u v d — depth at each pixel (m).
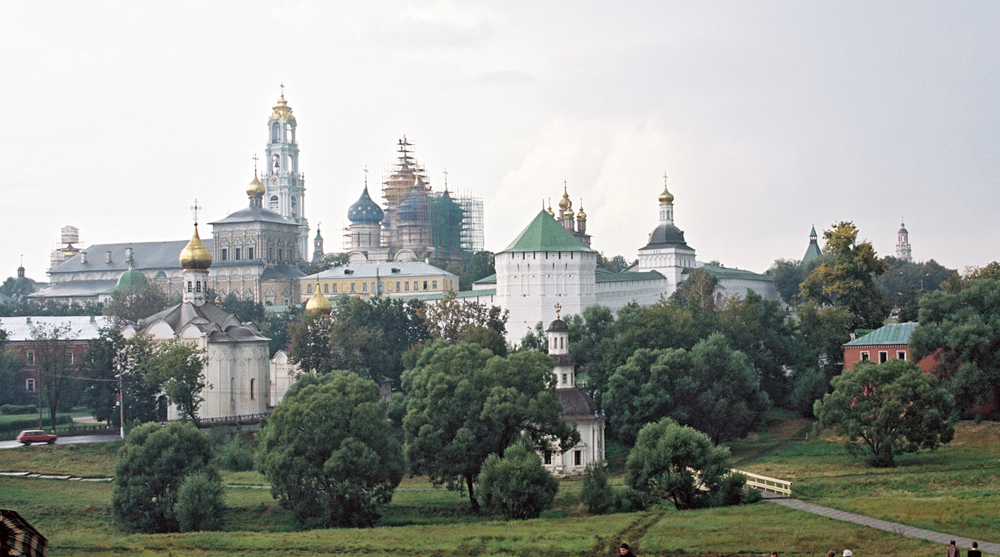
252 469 122.94
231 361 157.75
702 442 89.12
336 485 93.69
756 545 69.00
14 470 118.19
